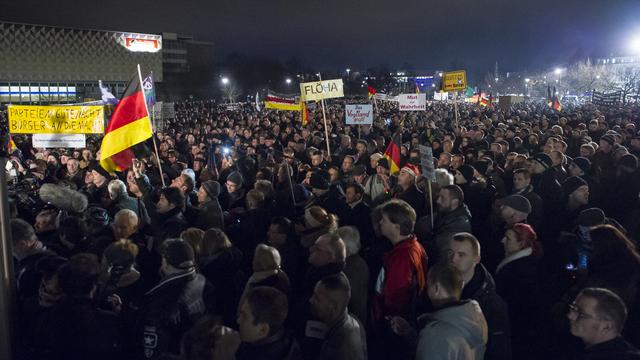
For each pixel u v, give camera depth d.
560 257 5.49
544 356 4.21
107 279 3.83
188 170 7.57
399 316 3.77
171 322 3.44
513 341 4.33
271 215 6.51
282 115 27.44
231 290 4.46
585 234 4.94
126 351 3.47
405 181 6.61
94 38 72.25
